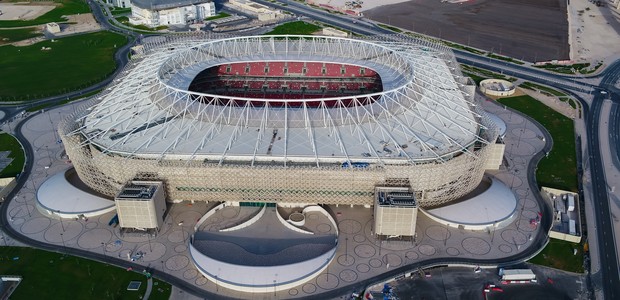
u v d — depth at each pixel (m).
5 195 142.62
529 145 172.00
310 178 120.75
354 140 128.25
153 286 109.69
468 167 126.75
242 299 106.88
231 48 199.38
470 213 128.50
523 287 110.38
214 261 111.81
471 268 115.69
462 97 152.50
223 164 120.38
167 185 125.50
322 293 108.12
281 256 116.12
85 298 106.81
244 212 130.75
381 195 118.75
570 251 121.25
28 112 198.50
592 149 170.75
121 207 118.31
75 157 132.12
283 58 192.12
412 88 149.25
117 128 134.75
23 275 112.69
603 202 141.62
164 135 129.62
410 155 122.44
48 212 132.50
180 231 125.12
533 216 133.62
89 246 121.44
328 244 120.69
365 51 194.62
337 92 197.25
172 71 169.75
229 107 140.12
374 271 113.62
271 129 132.38
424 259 117.25
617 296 108.62
